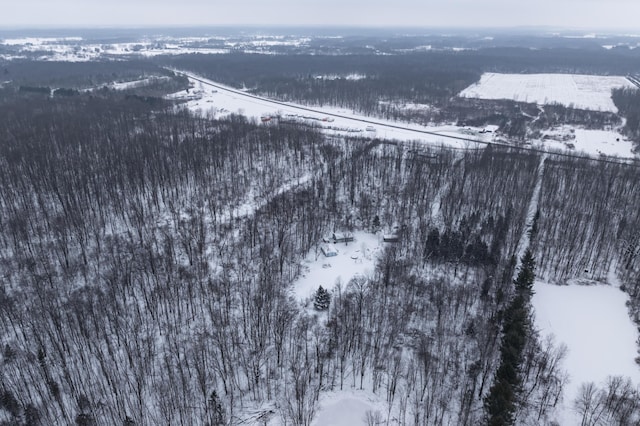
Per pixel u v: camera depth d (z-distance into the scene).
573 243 115.94
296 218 130.00
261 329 87.44
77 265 105.69
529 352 81.44
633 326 95.56
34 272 102.25
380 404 74.81
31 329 85.56
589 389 72.94
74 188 131.88
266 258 110.62
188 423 68.88
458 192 143.38
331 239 122.75
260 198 142.88
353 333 82.75
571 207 135.38
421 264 112.12
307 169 166.62
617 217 133.38
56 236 112.31
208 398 74.00
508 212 125.62
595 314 98.56
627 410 71.25
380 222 132.12
